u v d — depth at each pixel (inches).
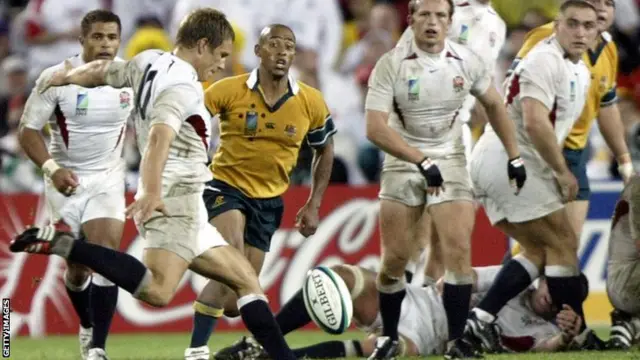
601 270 1647.4
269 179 1195.3
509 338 1252.5
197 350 1120.8
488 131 1273.4
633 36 2185.0
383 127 1091.9
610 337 1269.7
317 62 2129.7
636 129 1945.1
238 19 2102.6
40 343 1509.6
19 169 1833.2
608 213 1644.9
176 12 2133.4
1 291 1606.8
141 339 1547.7
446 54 1111.0
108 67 922.1
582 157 1347.2
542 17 2102.6
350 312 1045.2
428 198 1117.7
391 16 2188.7
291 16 2137.1
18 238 853.8
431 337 1207.6
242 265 940.6
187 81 887.7
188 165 927.7
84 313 1214.3
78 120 1176.2
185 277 1632.6
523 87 1232.2
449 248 1103.0
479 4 1375.5
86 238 1184.8
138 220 844.6
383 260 1133.7
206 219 941.2
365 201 1636.3
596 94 1332.4
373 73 1110.4
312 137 1208.2
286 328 1200.2
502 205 1257.4
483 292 1293.1
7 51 2204.7
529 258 1256.2
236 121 1177.4
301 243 1628.9
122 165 1216.2
